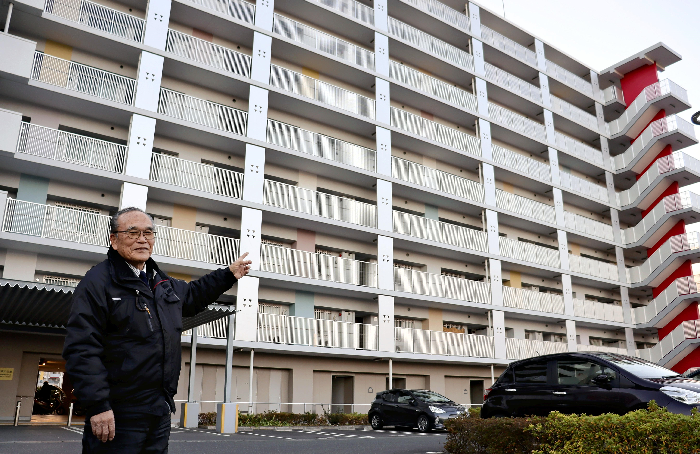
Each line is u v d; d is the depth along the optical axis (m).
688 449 5.62
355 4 29.42
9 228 18.64
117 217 3.24
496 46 35.22
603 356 8.67
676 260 35.22
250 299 21.91
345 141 27.84
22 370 19.02
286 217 24.05
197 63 22.88
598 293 37.03
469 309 29.38
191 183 22.45
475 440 8.13
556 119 37.06
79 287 2.98
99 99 20.33
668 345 34.00
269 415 20.97
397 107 30.59
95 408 2.74
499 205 31.78
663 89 37.44
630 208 38.38
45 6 20.22
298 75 26.19
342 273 25.28
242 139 23.28
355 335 24.55
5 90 19.34
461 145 31.09
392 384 27.38
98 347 2.89
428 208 30.14
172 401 3.17
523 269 32.44
